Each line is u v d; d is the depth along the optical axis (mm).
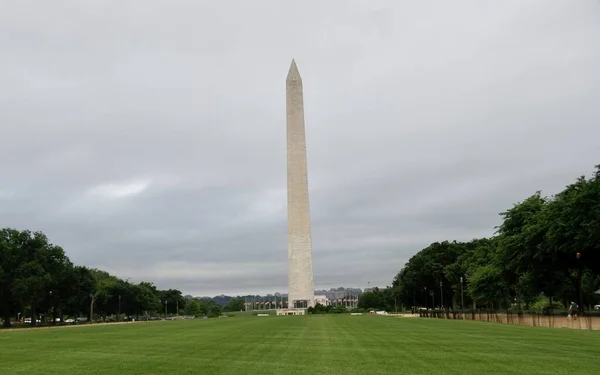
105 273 157000
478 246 111562
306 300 106125
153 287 192875
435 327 47781
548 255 53938
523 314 57562
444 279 114250
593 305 99312
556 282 66688
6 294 90000
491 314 65875
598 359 21031
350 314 110625
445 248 119750
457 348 25844
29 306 98562
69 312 132750
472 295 84812
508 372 17656
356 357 22125
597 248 48312
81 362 21797
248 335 37062
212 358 22344
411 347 26500
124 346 29312
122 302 149125
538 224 53250
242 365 19859
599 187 45500
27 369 19859
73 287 101250
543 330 41844
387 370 18312
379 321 64438
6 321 92750
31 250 94625
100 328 58781
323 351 24688
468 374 17312
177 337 36469
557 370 18047
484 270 81500
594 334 36156
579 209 46156
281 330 43281
